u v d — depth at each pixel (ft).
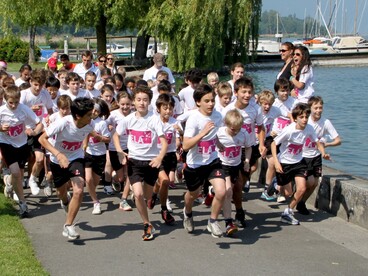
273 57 137.80
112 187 31.45
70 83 32.86
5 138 26.21
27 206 26.48
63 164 21.84
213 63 103.91
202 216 26.58
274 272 19.08
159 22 101.04
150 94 23.65
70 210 22.26
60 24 108.47
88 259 20.39
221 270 19.29
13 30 120.37
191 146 21.67
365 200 24.27
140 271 19.19
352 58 145.28
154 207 28.40
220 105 26.58
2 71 35.65
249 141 24.18
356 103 75.82
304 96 30.17
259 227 24.72
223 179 22.30
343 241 22.58
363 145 49.44
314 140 25.75
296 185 25.00
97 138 24.47
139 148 23.45
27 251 20.61
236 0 103.96
